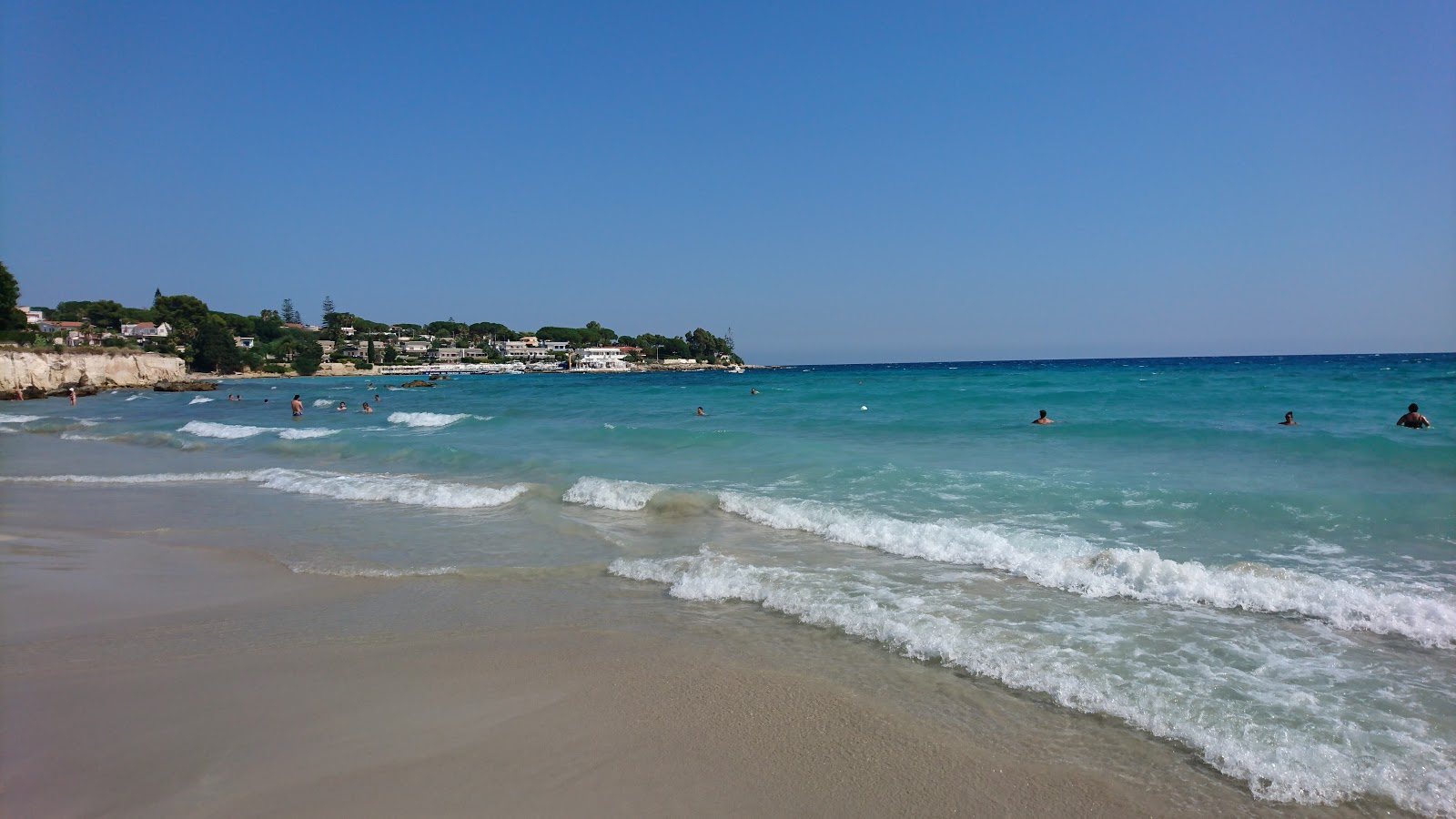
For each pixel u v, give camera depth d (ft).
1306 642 19.80
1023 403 100.58
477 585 26.89
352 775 13.85
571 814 12.68
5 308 246.27
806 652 20.08
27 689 17.80
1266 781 13.62
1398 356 550.77
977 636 20.52
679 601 24.85
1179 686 17.33
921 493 40.68
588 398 158.40
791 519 35.63
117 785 13.51
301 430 90.33
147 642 21.06
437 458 61.36
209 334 396.78
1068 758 14.52
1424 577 24.90
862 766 14.24
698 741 15.23
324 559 30.73
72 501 44.86
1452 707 16.16
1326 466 44.88
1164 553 28.50
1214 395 105.70
